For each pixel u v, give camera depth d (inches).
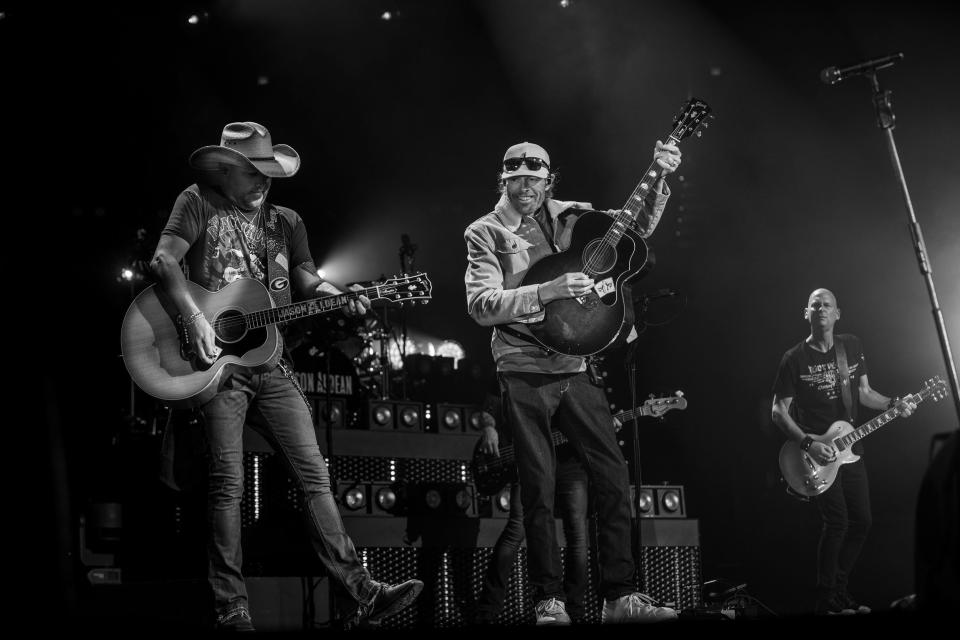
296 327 167.5
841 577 222.2
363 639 97.6
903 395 295.1
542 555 156.4
